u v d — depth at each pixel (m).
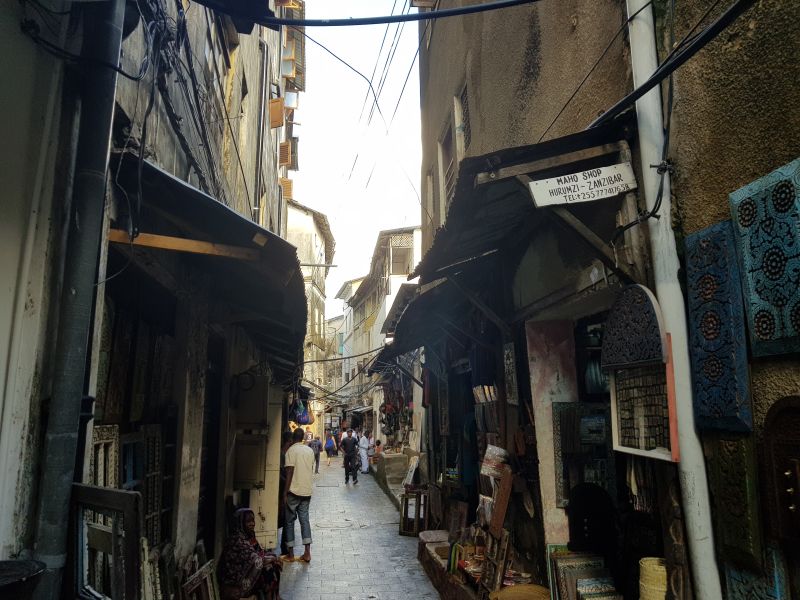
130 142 3.07
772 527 2.11
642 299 2.80
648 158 2.92
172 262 4.09
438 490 9.23
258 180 11.30
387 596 6.35
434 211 9.55
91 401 2.57
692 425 2.56
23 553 2.15
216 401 6.80
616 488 4.44
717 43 2.49
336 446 36.06
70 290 2.35
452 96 8.04
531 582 4.77
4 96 2.11
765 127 2.21
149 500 3.93
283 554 8.20
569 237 4.03
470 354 7.29
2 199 2.09
